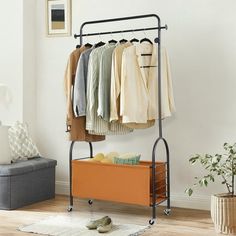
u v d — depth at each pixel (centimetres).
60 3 517
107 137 496
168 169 444
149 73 434
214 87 451
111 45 442
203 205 456
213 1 449
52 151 527
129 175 427
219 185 450
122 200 430
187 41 459
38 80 532
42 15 529
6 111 529
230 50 444
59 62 521
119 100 430
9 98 527
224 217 385
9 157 470
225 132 448
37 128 534
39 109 533
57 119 523
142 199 421
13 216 436
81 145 511
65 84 451
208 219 426
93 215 438
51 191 502
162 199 437
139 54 427
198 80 456
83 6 506
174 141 467
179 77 463
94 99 430
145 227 403
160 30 442
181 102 463
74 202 485
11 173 453
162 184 442
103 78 425
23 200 468
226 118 447
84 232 390
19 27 521
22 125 509
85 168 446
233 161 397
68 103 436
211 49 451
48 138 529
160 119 427
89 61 432
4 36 528
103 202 485
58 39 520
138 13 479
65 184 520
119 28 489
